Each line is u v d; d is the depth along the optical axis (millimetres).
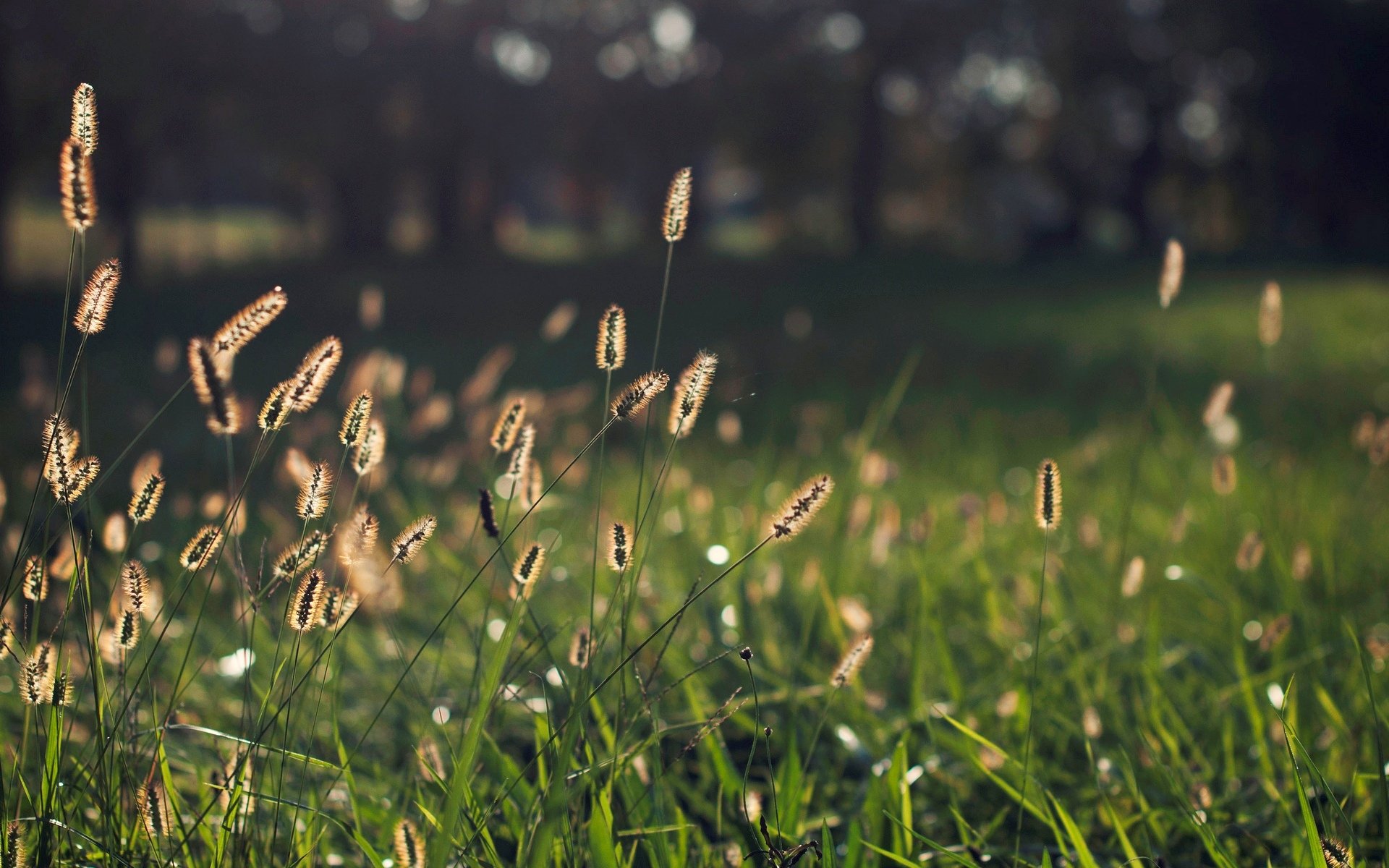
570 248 47656
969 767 2309
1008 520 4340
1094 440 5371
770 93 39250
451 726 2322
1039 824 2145
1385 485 4363
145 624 2205
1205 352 11516
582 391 5203
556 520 4254
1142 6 43969
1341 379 9055
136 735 1716
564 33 37656
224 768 1724
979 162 45125
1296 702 2320
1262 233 48188
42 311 18141
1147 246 45719
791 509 1447
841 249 42906
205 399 1545
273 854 1698
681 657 2615
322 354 1539
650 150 39375
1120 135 46219
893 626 3125
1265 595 3168
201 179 40281
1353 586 3221
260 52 28438
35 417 6316
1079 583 3408
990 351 12203
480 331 14969
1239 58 43875
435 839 1668
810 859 1762
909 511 4562
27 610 1730
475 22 34750
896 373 10477
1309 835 1604
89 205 1477
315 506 1547
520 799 1952
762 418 7754
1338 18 42000
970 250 45094
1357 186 44656
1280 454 5090
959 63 42094
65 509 1543
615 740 1699
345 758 1767
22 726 2260
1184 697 2602
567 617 2799
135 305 19094
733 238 58562
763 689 2623
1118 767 2203
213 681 2633
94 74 24094
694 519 3693
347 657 2885
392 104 34406
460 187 38844
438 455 5762
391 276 27453
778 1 39719
